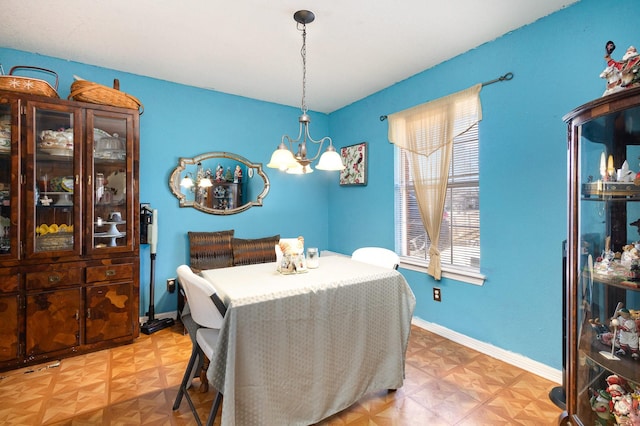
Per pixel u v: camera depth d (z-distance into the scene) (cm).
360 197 383
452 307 279
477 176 262
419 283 308
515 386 207
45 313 237
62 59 277
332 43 249
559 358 210
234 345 143
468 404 189
